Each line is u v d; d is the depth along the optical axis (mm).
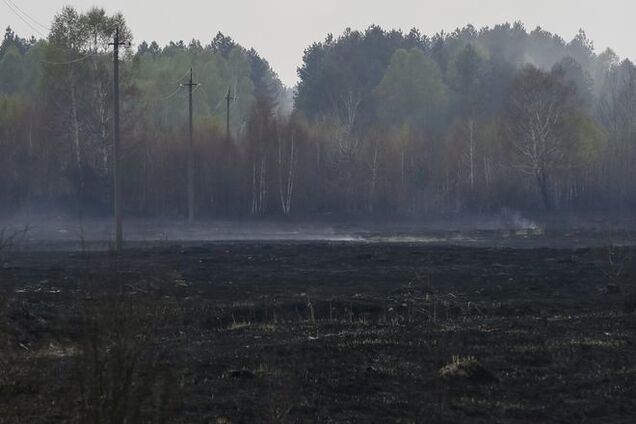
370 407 26328
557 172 148375
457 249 82562
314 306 45125
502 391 29141
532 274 62031
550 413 26797
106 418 18891
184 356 30188
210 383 28094
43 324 34344
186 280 56000
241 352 33156
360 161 147125
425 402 27047
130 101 134625
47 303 41062
